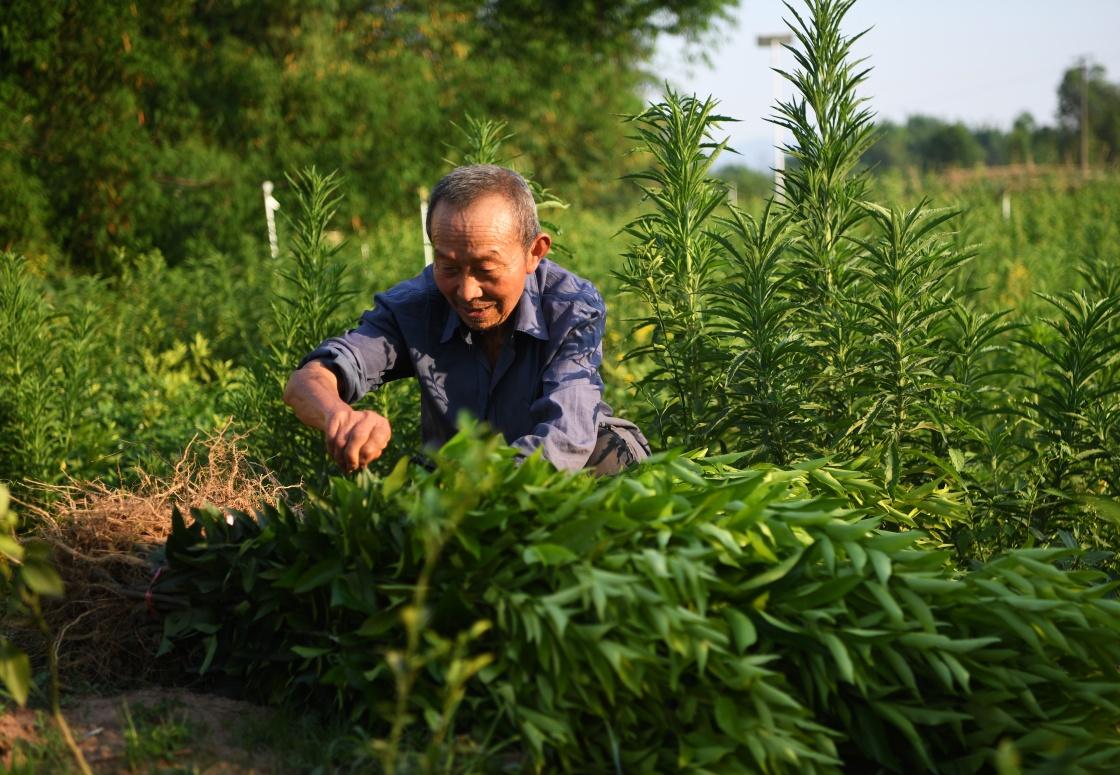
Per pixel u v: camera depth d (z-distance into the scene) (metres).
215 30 18.34
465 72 21.67
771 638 2.31
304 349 4.23
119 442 5.23
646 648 2.15
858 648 2.23
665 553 2.26
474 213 2.69
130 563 2.87
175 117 16.77
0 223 13.02
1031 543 3.43
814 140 3.56
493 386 3.04
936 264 3.40
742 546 2.38
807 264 3.51
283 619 2.56
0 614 2.90
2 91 13.41
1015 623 2.32
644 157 29.22
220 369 6.80
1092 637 2.35
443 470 2.29
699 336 3.58
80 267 14.55
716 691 2.19
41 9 13.24
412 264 12.46
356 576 2.38
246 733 2.40
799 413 3.39
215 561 2.64
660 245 3.61
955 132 94.75
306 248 4.35
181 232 15.38
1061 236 15.70
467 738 2.23
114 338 8.04
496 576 2.27
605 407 3.21
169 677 2.79
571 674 2.17
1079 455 3.45
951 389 3.49
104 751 2.32
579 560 2.23
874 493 3.15
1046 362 4.67
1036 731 2.24
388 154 18.97
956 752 2.32
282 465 4.08
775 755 2.10
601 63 25.03
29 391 4.77
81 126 14.13
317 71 18.36
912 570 2.41
